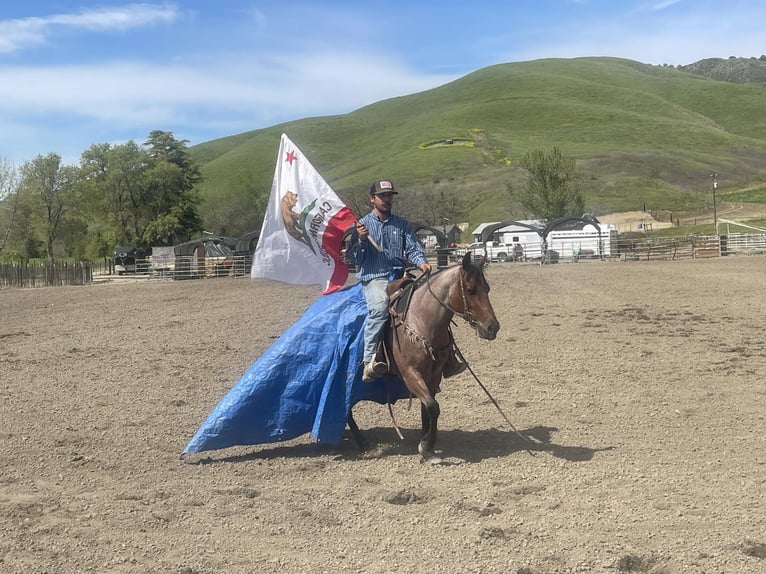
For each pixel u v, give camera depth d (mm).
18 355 15094
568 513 6066
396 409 10258
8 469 7648
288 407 8008
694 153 137875
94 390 11508
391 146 170875
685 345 13922
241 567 5207
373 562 5254
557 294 23688
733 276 29219
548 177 72875
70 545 5609
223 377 12328
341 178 151750
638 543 5422
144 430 9188
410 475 7336
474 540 5570
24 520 6160
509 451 8031
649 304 20297
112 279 52781
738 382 10922
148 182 76938
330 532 5855
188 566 5199
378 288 7855
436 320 7578
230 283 38750
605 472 7137
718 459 7500
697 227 74438
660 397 10211
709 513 5977
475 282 7434
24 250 77125
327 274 8680
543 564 5129
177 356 14430
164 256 56188
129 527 5977
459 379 11719
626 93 194250
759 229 62781
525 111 178500
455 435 8789
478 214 98375
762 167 128625
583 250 52125
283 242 8641
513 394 10656
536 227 55469
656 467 7270
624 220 89875
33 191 75500
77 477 7391
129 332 18156
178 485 7148
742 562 5070
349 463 7855
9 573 5125
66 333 18469
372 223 7965
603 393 10539
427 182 126438
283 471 7602
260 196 112000
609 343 14320
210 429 7898
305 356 8055
